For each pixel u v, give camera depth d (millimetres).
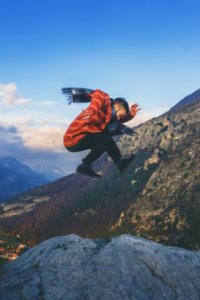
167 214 102250
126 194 135875
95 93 5410
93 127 5414
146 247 7387
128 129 5531
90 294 6305
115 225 112125
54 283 6477
